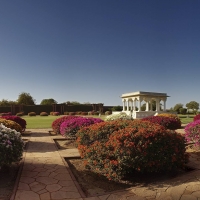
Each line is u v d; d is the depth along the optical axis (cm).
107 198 331
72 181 399
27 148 746
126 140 397
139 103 2967
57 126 1058
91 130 486
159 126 473
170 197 330
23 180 401
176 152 424
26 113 4541
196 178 405
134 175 445
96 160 420
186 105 4738
